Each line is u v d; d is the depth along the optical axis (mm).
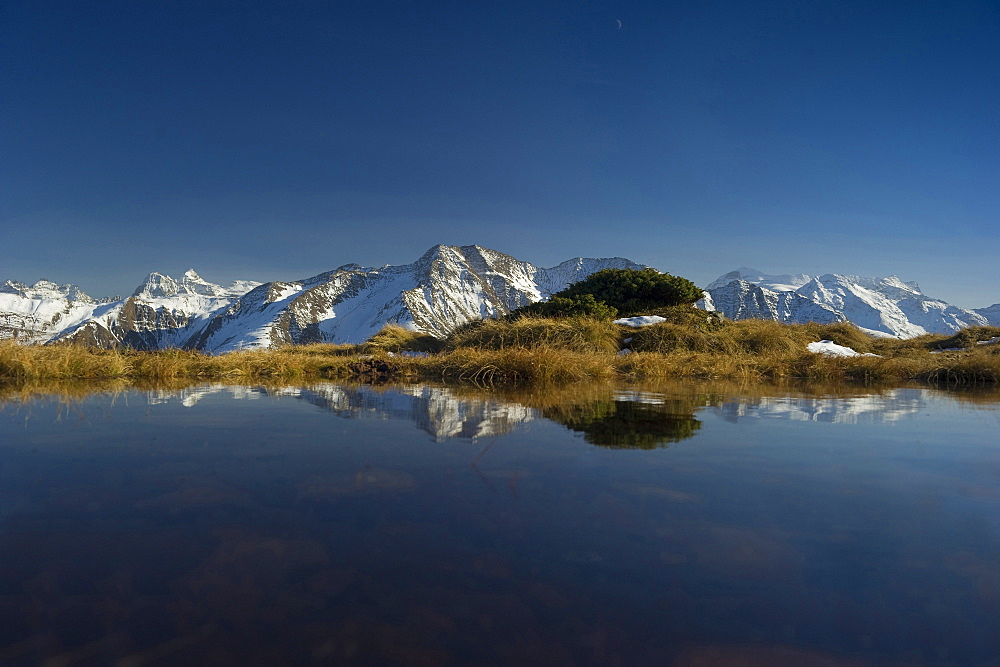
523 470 1830
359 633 819
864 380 7527
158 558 1070
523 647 790
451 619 869
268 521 1296
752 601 938
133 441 2332
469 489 1588
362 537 1198
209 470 1811
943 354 10688
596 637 816
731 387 5793
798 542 1207
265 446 2236
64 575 991
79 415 3229
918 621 879
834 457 2109
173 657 743
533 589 969
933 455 2168
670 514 1381
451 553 1122
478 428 2762
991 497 1561
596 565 1073
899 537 1240
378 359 7984
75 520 1287
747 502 1491
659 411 3564
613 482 1682
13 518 1306
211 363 7336
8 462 1922
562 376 6566
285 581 988
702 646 790
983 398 5062
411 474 1764
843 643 811
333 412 3420
